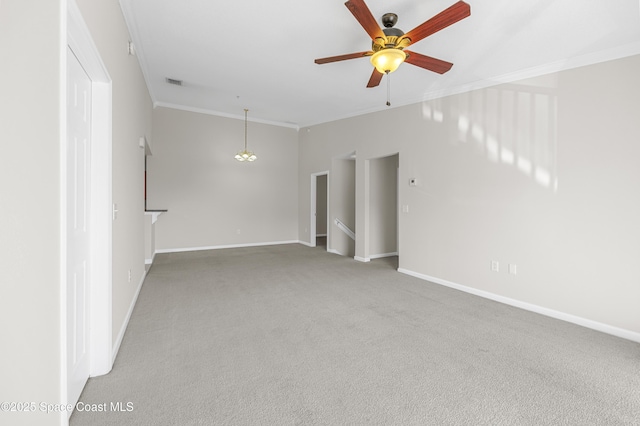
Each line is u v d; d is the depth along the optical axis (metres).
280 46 3.51
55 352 1.21
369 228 6.24
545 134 3.35
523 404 1.81
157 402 1.79
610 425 1.65
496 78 3.79
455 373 2.14
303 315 3.19
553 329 2.93
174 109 6.69
